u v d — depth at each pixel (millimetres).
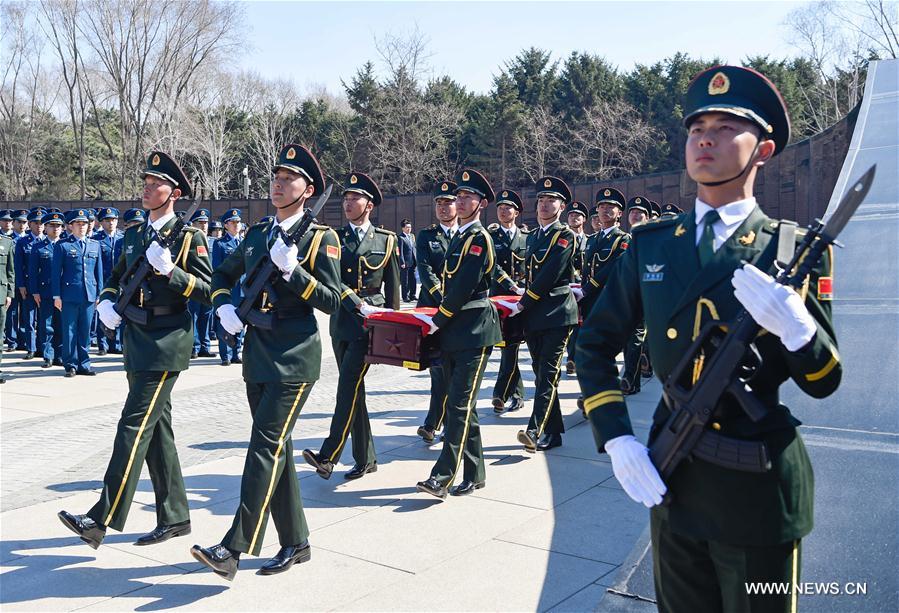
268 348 4785
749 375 2553
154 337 5098
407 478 6711
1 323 12742
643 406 9438
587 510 5816
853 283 9023
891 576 3672
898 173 13922
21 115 57562
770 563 2543
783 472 2543
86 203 41844
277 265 4703
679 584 2760
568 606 4281
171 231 5102
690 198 32344
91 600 4430
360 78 57719
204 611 4281
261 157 56875
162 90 47750
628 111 53375
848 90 50656
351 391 6641
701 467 2600
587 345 2939
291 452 4887
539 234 8375
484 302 6301
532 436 7367
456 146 55781
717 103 2742
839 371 2516
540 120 52906
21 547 5207
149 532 5414
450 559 4934
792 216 29109
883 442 5141
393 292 7410
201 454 7469
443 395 7762
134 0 45094
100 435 8344
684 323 2680
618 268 2977
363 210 7215
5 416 9266
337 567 4844
